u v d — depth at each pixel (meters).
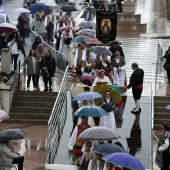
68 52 70.56
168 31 87.88
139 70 53.50
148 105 55.31
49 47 67.31
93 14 90.94
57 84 61.22
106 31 63.16
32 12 78.75
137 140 48.97
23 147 48.47
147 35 84.81
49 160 44.66
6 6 105.56
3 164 38.78
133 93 53.78
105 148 36.66
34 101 56.53
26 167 44.12
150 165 44.00
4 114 43.44
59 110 50.16
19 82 58.72
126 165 34.19
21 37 77.25
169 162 41.84
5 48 58.84
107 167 35.75
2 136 38.59
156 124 53.03
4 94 55.22
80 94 46.19
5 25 63.62
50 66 57.88
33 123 54.81
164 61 63.44
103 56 57.06
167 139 41.38
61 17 78.06
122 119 52.78
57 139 48.00
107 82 52.22
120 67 57.09
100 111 43.19
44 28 78.62
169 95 56.56
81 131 44.06
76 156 42.44
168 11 95.56
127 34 85.62
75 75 57.78
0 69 61.28
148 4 105.94
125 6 89.31
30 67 58.50
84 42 62.72
